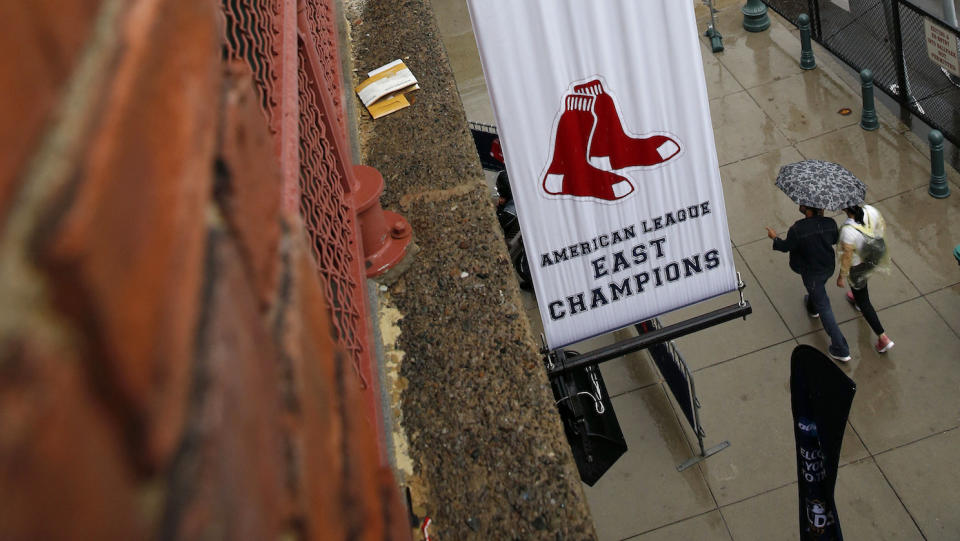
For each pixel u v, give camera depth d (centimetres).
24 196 25
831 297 749
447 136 537
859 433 649
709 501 625
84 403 26
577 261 486
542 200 463
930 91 854
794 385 400
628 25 412
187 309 35
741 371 706
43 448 23
